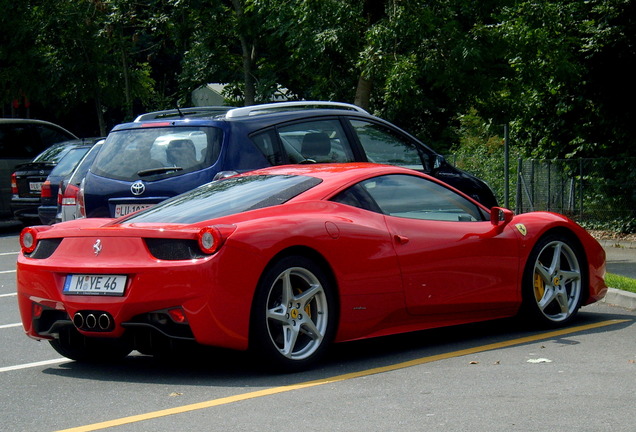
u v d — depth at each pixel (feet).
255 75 85.51
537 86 63.62
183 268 19.63
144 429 16.69
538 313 25.72
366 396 18.58
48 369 22.53
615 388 18.75
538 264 25.76
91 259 20.71
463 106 65.41
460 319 24.35
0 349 25.31
